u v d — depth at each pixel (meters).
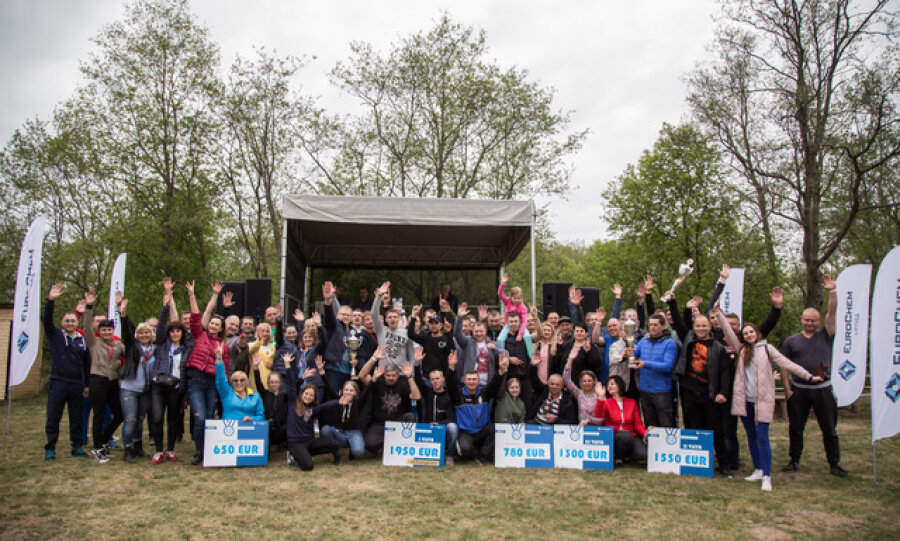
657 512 5.05
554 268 40.03
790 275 22.86
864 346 7.79
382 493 5.54
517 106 21.06
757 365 6.07
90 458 6.95
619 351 7.20
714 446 6.52
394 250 14.48
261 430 6.71
